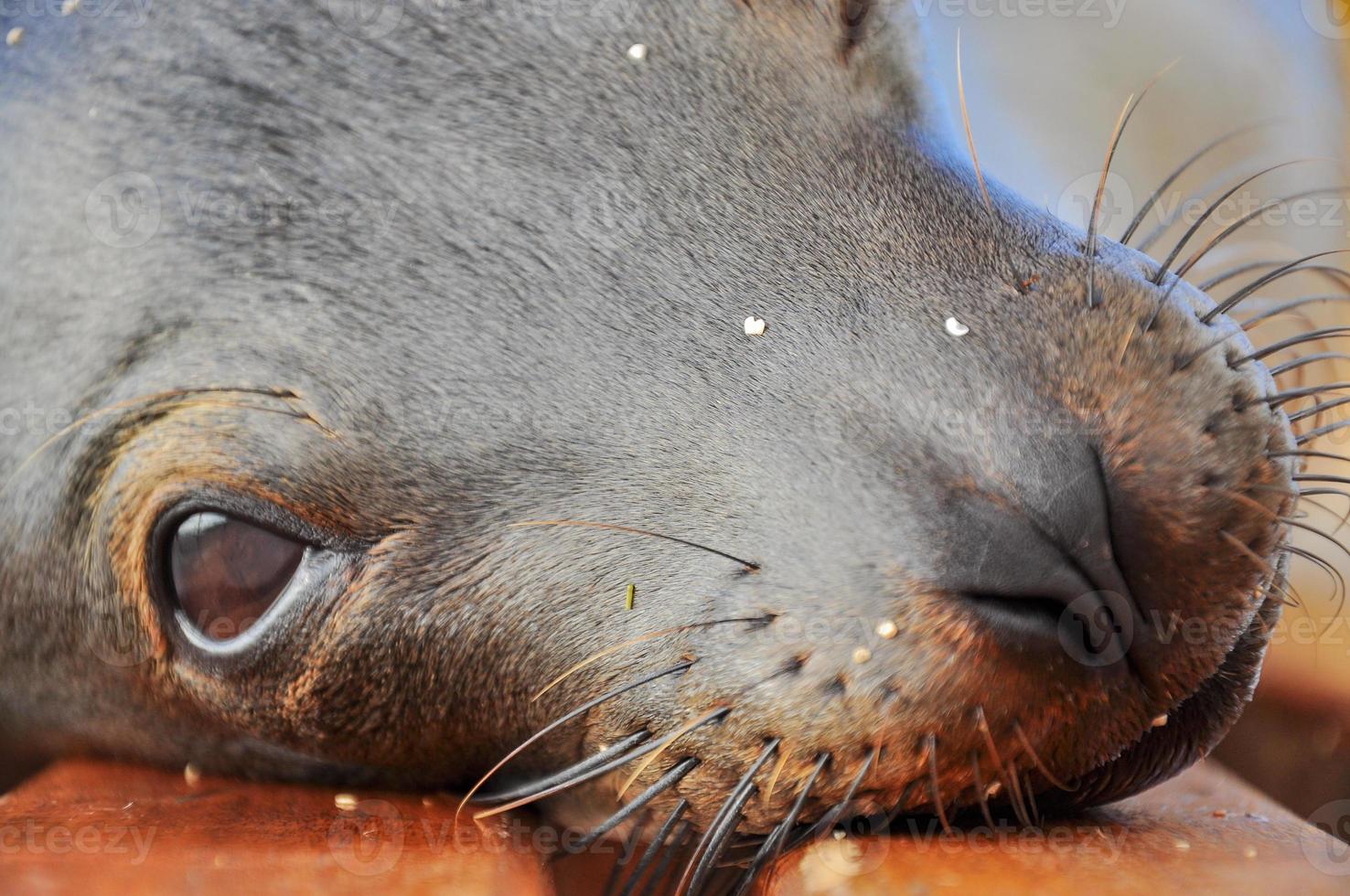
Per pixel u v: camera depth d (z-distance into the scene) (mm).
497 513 1125
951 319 1114
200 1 1148
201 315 1129
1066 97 1299
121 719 1170
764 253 1125
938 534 1100
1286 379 1264
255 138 1136
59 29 1157
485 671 1136
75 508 1142
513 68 1141
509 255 1126
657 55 1145
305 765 1164
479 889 1086
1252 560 1109
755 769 1113
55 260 1140
